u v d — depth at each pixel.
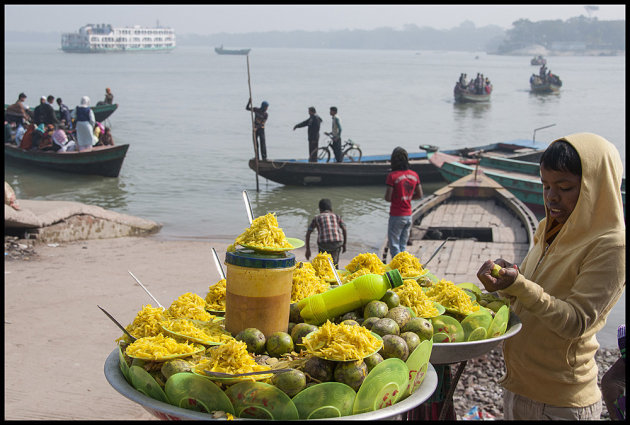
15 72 92.62
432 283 3.76
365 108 45.81
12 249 11.03
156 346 2.62
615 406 3.04
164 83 71.81
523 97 60.34
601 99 58.50
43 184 19.25
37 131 21.08
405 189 9.76
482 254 10.67
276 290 2.79
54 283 9.27
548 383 3.17
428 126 36.38
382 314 3.02
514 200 14.12
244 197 3.08
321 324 3.10
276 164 18.80
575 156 2.97
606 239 2.94
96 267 10.28
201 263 10.78
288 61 190.88
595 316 2.94
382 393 2.47
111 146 20.42
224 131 31.84
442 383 3.47
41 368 6.27
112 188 18.81
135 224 13.45
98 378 6.10
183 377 2.45
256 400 2.41
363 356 2.52
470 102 50.62
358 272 3.70
